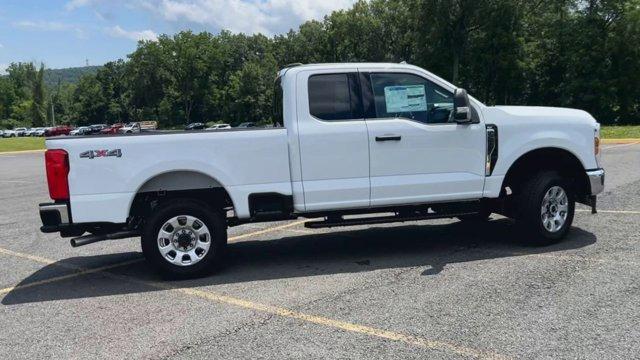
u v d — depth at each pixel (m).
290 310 4.85
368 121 6.17
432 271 5.80
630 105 47.44
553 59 53.66
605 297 4.77
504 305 4.70
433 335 4.17
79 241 5.79
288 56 96.56
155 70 105.12
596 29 46.75
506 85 55.41
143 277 6.17
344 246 7.17
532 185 6.53
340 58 75.44
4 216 10.67
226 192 6.21
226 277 6.00
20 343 4.38
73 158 5.66
